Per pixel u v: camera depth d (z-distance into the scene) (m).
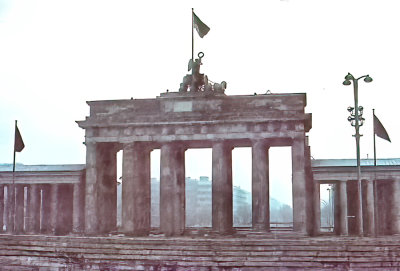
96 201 88.12
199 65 89.56
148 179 93.56
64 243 66.94
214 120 84.44
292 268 60.53
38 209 102.06
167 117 86.31
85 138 89.44
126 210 86.25
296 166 82.56
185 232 88.94
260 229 82.31
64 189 104.56
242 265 61.16
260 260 61.09
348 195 99.38
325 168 89.44
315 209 89.06
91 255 65.19
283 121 83.56
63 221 103.00
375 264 59.22
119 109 89.50
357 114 72.94
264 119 83.38
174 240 64.38
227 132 84.75
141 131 87.31
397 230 88.31
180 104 87.25
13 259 68.56
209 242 63.44
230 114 84.69
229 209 85.06
